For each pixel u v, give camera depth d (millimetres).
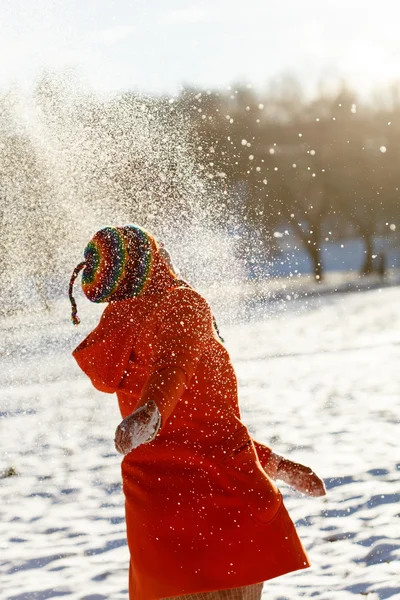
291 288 57406
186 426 3779
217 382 3846
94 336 3961
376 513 6750
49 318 30188
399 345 22500
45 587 5703
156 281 3988
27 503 8109
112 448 10680
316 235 68625
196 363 3695
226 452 3754
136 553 3773
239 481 3738
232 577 3664
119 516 7457
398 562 5633
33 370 22484
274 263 70188
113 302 3996
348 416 11625
